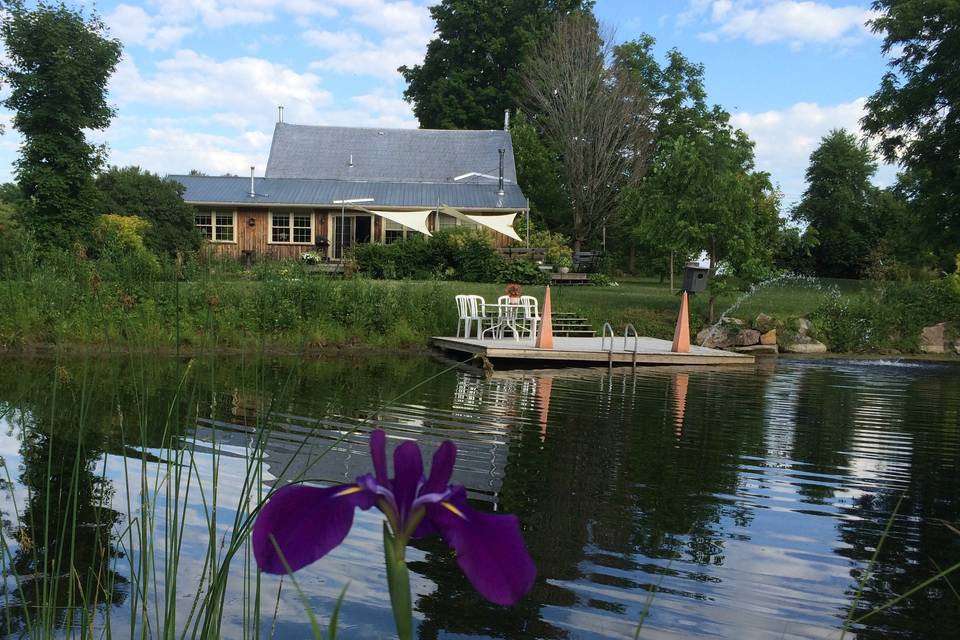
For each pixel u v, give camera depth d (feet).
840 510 19.75
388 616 12.65
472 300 58.75
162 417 26.99
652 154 127.44
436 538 16.71
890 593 14.48
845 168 172.04
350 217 100.68
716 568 15.34
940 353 70.28
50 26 71.72
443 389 38.37
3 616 11.30
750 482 22.15
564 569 14.90
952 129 70.28
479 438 26.53
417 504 2.89
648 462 24.03
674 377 46.96
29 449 21.61
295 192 102.78
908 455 26.43
